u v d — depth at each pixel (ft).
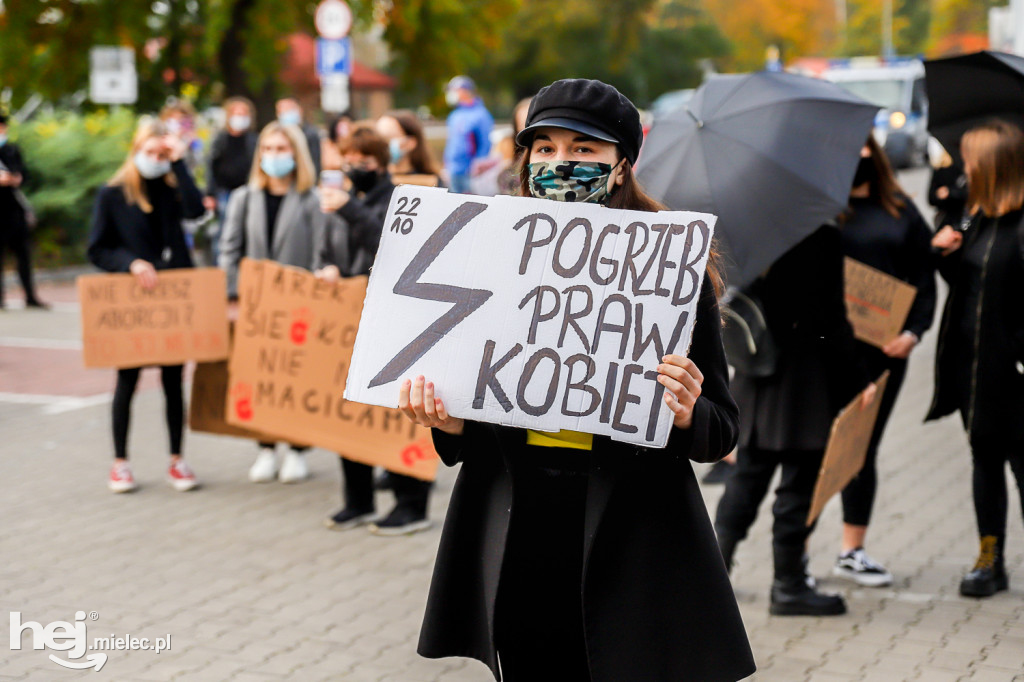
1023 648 14.32
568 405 8.23
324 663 14.07
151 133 20.84
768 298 14.25
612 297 8.30
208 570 17.43
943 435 25.76
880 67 95.96
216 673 13.74
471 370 8.43
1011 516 19.74
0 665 13.89
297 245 21.02
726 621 8.38
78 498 21.26
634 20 166.71
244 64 55.67
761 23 207.82
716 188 13.98
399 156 21.13
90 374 33.09
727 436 8.38
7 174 42.24
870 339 16.53
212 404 21.91
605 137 8.29
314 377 19.02
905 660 14.01
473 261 8.62
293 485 22.40
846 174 14.16
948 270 16.66
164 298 21.13
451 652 8.98
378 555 18.20
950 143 17.19
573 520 8.51
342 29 48.32
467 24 61.36
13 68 56.90
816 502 13.70
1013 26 50.83
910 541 18.63
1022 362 15.31
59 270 53.31
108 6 55.83
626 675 8.25
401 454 18.63
